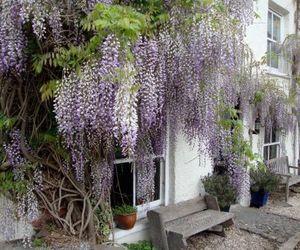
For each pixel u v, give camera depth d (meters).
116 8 2.00
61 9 2.16
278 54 7.08
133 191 3.85
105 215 3.12
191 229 3.68
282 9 7.21
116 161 3.52
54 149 2.68
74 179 2.79
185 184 4.55
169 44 2.60
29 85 2.49
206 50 2.57
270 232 4.66
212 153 3.80
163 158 4.29
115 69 1.96
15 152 2.63
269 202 6.34
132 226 3.68
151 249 3.62
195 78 2.67
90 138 2.47
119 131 1.97
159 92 2.57
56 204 2.84
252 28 5.97
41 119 2.64
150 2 2.55
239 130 4.11
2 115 2.53
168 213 3.95
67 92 2.13
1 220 2.76
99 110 2.05
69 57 2.17
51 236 2.81
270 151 7.19
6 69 2.19
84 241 2.82
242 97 5.16
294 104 6.64
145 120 2.48
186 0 2.55
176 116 3.02
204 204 4.55
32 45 2.25
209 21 2.56
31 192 2.69
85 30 2.20
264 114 5.83
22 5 1.99
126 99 1.94
